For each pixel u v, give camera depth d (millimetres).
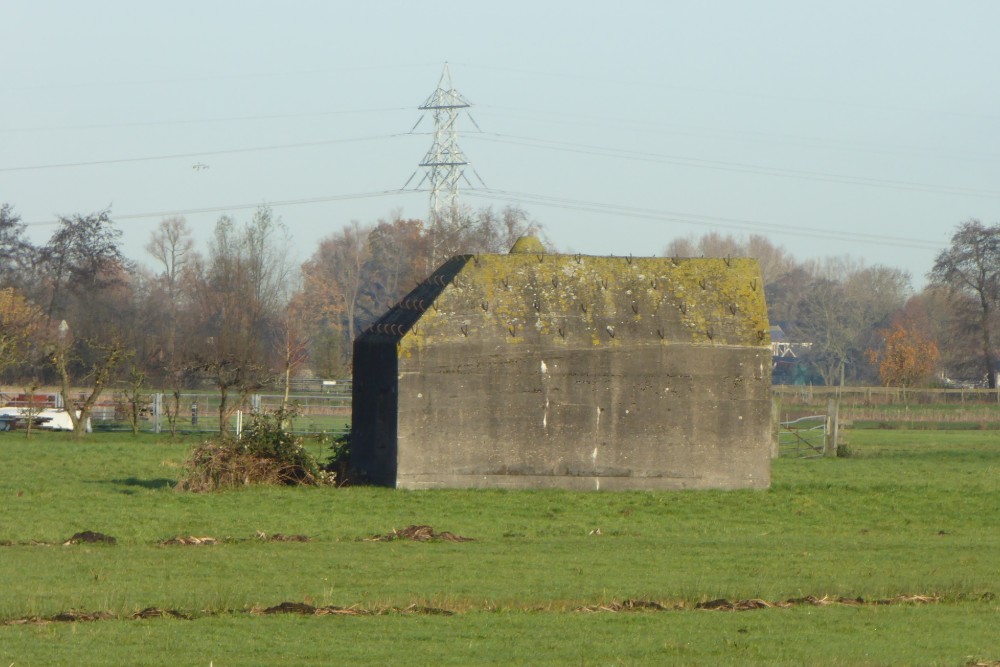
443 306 141250
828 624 71875
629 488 142375
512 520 117625
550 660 62156
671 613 74188
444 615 72250
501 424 140625
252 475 138750
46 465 166000
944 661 63250
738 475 144500
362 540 102062
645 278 147875
